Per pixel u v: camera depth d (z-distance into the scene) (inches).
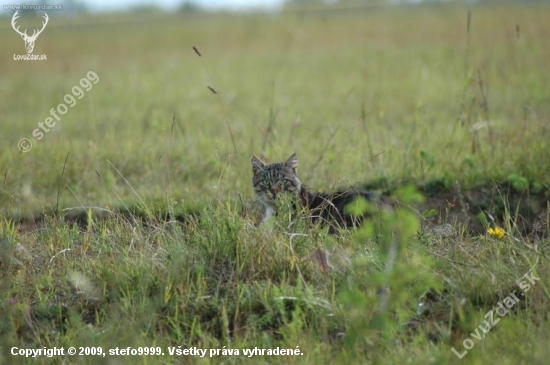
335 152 1534.2
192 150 1598.2
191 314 854.5
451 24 3646.7
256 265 913.5
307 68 2960.1
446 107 2020.2
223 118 2057.1
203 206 1133.7
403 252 879.7
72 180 1449.3
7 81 2856.8
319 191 1232.2
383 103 2139.5
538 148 1382.9
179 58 3403.1
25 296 895.7
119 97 2500.0
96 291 891.4
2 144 1658.5
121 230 1021.8
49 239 1016.2
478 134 1523.1
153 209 1100.5
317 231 973.2
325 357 766.5
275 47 3590.1
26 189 1286.9
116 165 1494.8
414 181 1337.4
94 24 4505.4
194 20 4813.0
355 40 3540.8
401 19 4084.6
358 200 982.4
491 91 2095.2
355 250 935.0
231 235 936.3
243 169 1423.5
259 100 2363.4
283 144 1638.8
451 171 1353.3
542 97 1989.4
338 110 2098.9
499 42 2861.7
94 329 833.5
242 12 5187.0
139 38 4028.1
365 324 776.9
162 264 915.4
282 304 835.4
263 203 1244.5
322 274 888.3
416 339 776.3
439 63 2669.8
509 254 917.8
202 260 921.5
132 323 824.9
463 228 1029.8
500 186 1277.1
